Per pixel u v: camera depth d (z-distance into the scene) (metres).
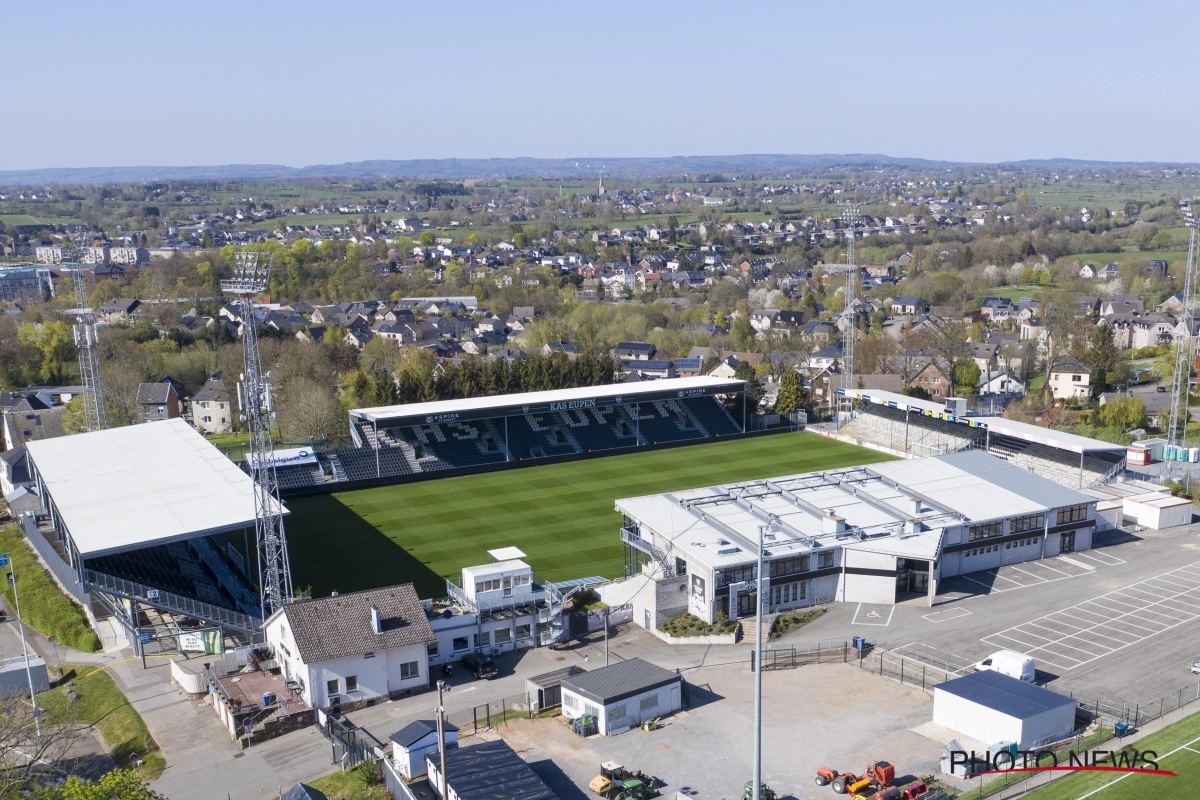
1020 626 89.12
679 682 75.94
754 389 190.50
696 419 178.50
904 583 97.88
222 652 88.31
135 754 72.50
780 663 83.38
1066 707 69.31
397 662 80.38
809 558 94.62
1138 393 193.00
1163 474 135.75
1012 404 189.75
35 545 120.06
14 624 100.62
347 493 142.88
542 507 134.50
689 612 93.44
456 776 63.31
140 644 89.31
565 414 172.00
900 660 82.94
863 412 179.50
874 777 63.53
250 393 86.69
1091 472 135.62
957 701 71.00
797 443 170.88
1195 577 100.06
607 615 90.19
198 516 99.75
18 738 73.69
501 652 88.69
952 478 114.50
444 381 180.38
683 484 145.25
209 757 71.94
